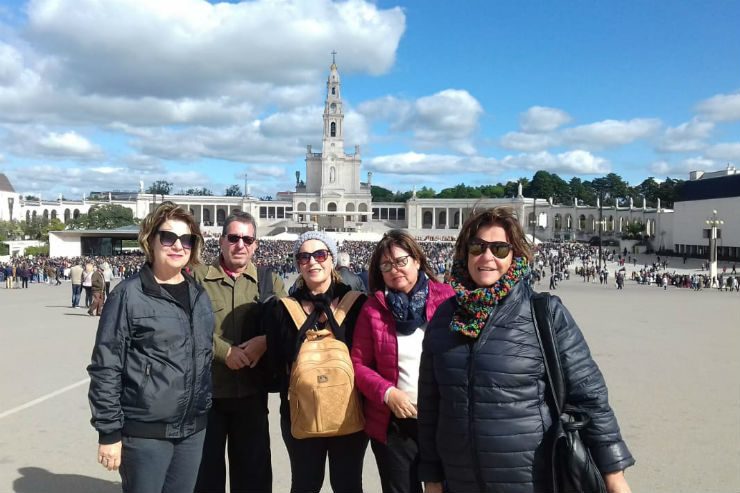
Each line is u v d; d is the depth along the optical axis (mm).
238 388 5219
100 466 6766
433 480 3887
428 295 4863
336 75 128250
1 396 9867
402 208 139250
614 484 3443
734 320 21859
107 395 4066
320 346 4703
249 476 5348
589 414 3520
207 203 132375
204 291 4711
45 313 22641
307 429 4559
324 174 128000
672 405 9516
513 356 3539
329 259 5008
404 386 4684
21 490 6031
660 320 21781
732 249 79938
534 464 3477
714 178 86750
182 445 4391
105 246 65312
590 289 42344
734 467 6754
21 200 136125
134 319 4207
